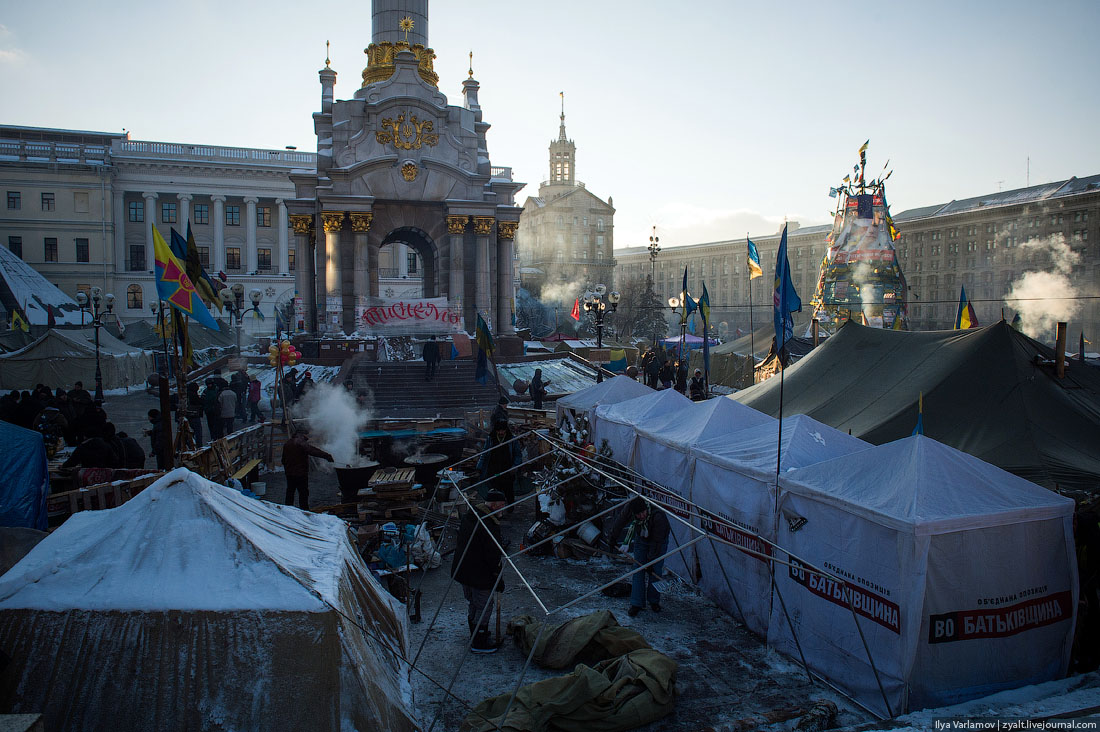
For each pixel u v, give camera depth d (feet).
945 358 40.45
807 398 45.16
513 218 119.85
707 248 395.75
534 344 125.49
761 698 22.58
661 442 37.22
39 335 128.47
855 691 22.52
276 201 223.10
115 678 17.02
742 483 29.25
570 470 37.73
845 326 50.62
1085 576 24.67
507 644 26.21
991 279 250.57
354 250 109.29
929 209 291.17
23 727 13.51
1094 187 222.69
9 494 30.63
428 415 80.59
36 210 207.31
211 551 18.76
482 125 122.42
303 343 104.73
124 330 159.94
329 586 19.15
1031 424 34.27
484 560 25.31
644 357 107.45
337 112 111.45
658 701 20.85
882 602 21.77
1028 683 22.33
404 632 24.95
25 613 17.13
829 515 24.09
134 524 19.27
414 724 19.80
